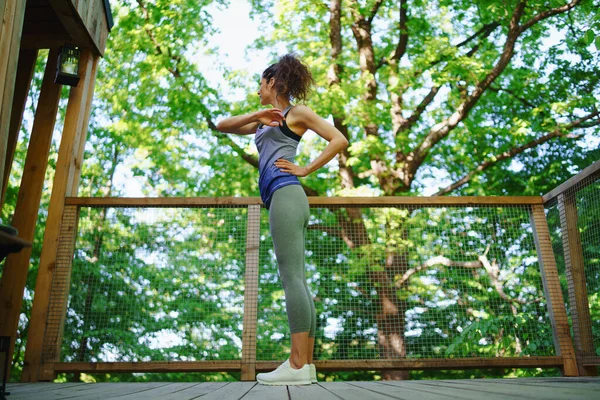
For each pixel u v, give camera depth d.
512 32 7.15
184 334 3.54
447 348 3.77
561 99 8.36
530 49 8.71
